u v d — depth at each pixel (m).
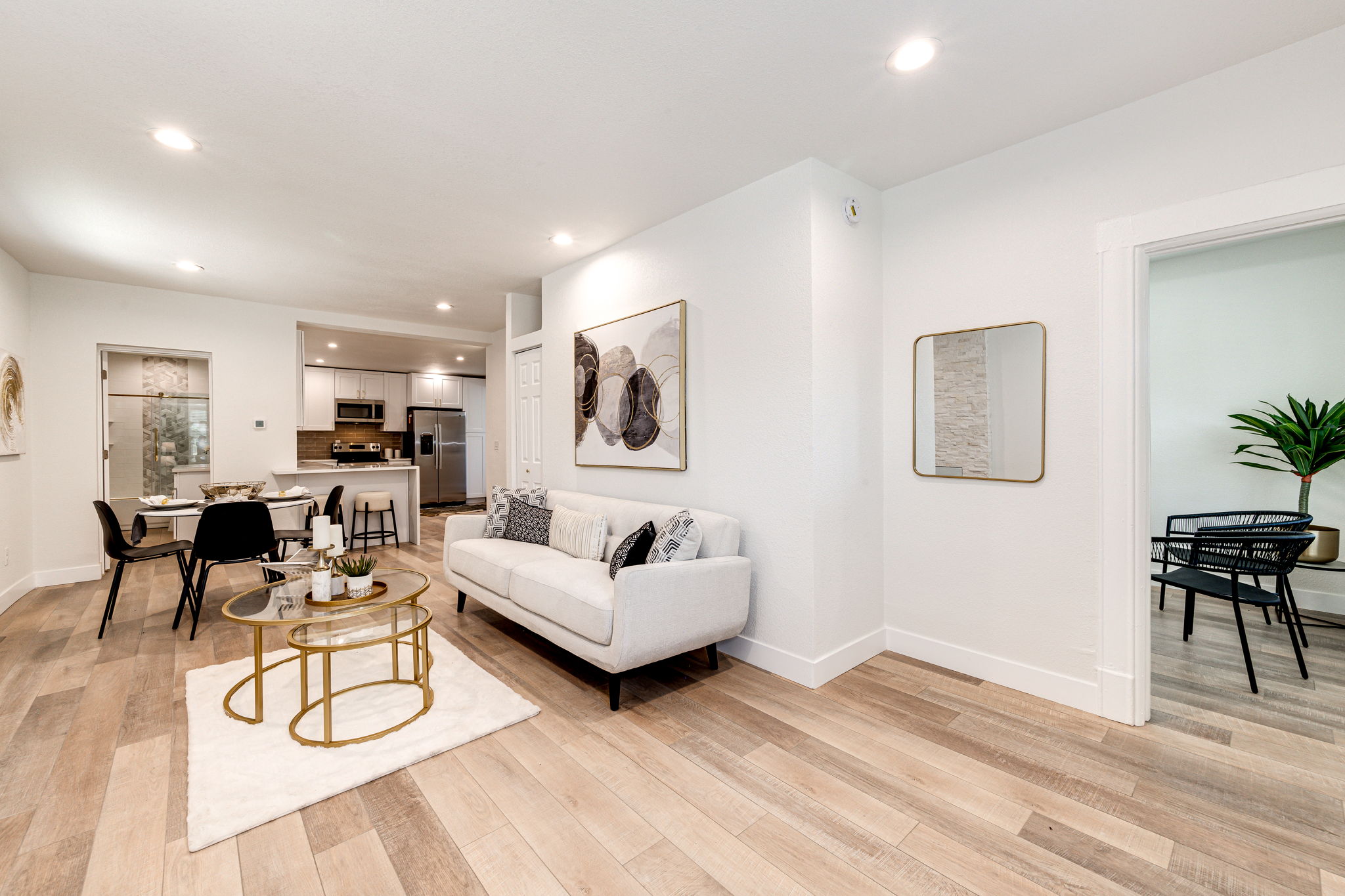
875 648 2.91
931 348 2.75
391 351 7.82
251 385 5.27
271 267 4.15
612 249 3.69
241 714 2.29
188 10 1.63
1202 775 1.86
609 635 2.30
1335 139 1.78
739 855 1.54
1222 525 3.62
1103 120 2.22
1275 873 1.45
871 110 2.20
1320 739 2.07
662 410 3.23
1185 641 3.03
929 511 2.79
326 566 2.46
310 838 1.60
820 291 2.57
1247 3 1.64
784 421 2.64
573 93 2.07
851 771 1.91
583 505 3.60
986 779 1.86
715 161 2.58
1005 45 1.82
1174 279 4.09
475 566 3.34
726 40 1.79
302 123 2.25
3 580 3.74
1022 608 2.48
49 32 1.71
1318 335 3.59
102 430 4.61
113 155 2.49
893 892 1.41
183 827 1.64
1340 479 3.54
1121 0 1.62
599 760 1.99
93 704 2.40
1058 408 2.36
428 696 2.34
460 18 1.68
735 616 2.63
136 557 3.27
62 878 1.44
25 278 4.13
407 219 3.25
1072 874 1.46
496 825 1.66
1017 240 2.46
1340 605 3.45
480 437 10.31
